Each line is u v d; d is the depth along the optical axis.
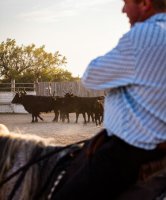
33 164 3.89
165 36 3.25
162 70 3.23
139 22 3.45
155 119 3.22
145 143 3.19
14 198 3.97
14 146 4.14
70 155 3.83
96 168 3.27
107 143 3.34
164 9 3.44
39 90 42.50
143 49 3.24
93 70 3.39
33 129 24.28
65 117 33.53
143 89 3.24
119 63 3.30
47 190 3.80
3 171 4.12
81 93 42.00
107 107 3.40
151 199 3.22
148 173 3.26
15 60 72.62
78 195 3.31
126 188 3.31
